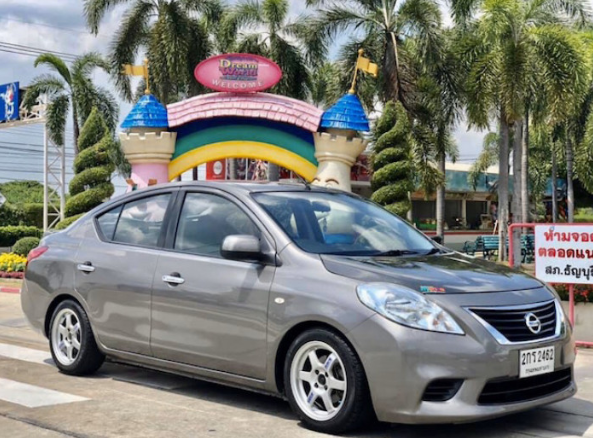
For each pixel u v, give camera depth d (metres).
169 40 27.42
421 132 25.66
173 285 5.97
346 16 25.88
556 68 24.81
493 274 5.41
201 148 18.73
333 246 5.64
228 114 18.31
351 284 5.01
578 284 8.37
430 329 4.70
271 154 18.72
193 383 6.75
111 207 6.96
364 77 25.64
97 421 5.47
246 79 18.55
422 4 24.97
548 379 5.13
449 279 5.07
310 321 5.10
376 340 4.76
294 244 5.48
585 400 6.15
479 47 25.98
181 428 5.27
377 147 21.78
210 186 6.24
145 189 6.76
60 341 7.11
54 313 7.09
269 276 5.41
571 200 36.94
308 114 18.52
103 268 6.57
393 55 24.92
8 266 20.02
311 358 5.16
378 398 4.77
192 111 18.53
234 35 28.94
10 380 6.86
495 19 24.44
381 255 5.64
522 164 32.66
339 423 4.96
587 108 32.88
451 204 43.75
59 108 30.73
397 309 4.77
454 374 4.64
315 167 18.72
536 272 8.47
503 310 4.90
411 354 4.67
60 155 31.91
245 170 32.59
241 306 5.49
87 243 6.89
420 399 4.67
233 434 5.11
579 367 7.46
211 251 5.92
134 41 28.86
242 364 5.51
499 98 25.03
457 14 26.30
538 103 26.47
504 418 5.58
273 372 5.34
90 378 6.95
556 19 26.94
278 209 5.84
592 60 27.02
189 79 28.62
